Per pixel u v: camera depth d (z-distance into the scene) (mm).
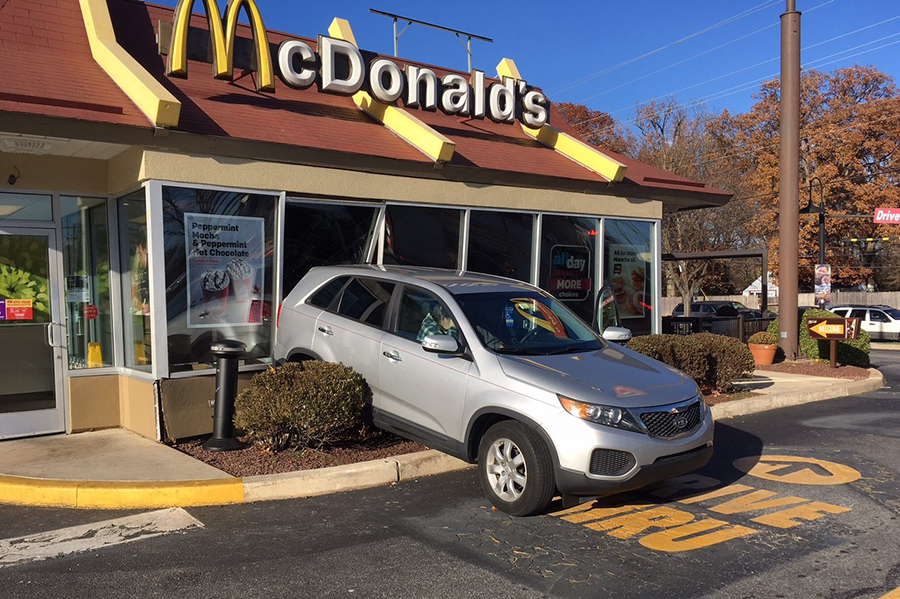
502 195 10656
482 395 5965
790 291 16594
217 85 9820
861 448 8328
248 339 8422
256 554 4953
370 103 10828
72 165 8227
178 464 6766
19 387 7953
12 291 7922
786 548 5094
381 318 7203
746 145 43250
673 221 36656
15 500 6117
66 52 8750
